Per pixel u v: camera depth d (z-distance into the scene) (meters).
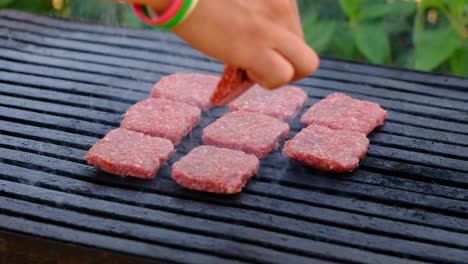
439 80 1.00
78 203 0.79
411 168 0.85
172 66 1.02
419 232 0.78
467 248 0.76
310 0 1.33
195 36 0.67
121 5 1.32
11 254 0.76
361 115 0.91
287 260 0.74
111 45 1.06
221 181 0.80
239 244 0.76
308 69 0.69
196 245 0.75
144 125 0.88
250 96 0.94
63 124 0.90
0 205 0.79
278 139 0.88
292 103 0.93
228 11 0.67
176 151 0.87
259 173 0.84
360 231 0.78
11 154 0.85
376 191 0.82
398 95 0.97
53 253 0.75
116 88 0.97
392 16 1.28
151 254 0.74
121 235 0.76
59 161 0.84
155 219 0.78
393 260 0.75
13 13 1.13
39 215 0.78
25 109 0.93
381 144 0.89
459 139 0.90
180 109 0.91
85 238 0.76
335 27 1.24
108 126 0.90
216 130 0.88
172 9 0.66
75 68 1.00
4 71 0.99
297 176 0.84
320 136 0.87
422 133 0.91
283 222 0.78
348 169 0.84
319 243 0.76
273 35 0.68
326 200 0.81
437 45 1.13
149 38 1.08
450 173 0.85
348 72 1.01
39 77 0.98
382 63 1.17
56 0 1.31
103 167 0.83
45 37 1.07
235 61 0.68
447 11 1.23
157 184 0.82
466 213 0.80
